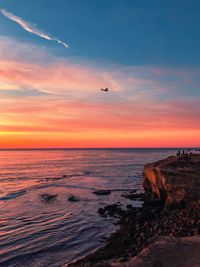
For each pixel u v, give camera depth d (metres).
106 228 35.78
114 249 27.05
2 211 45.59
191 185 38.41
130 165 149.88
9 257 26.98
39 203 52.12
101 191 62.53
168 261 13.97
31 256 27.20
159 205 44.59
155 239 16.98
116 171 116.81
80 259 25.47
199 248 15.33
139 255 14.62
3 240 31.67
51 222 39.03
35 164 168.38
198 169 39.72
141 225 33.84
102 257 24.69
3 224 38.03
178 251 14.90
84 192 64.31
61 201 53.94
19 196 59.44
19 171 124.00
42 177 100.25
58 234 33.72
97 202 52.81
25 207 48.69
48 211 45.69
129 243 28.12
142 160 195.12
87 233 33.94
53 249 28.91
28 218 41.25
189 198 37.69
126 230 33.41
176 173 41.38
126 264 13.85
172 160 49.09
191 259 14.11
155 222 33.00
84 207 48.62
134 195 57.31
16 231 34.97
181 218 29.83
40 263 25.59
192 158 47.22
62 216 42.34
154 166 50.91
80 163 173.75
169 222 30.22
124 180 86.38
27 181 88.50
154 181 48.97
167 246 15.35
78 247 29.36
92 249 28.67
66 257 26.84
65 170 127.38
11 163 176.75
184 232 25.50
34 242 31.00
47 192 64.69
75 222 38.91
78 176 101.06
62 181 86.94
